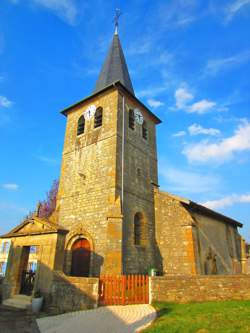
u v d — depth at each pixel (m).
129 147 16.16
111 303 9.10
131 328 6.60
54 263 10.45
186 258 13.70
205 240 15.47
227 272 16.66
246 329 5.81
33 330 7.27
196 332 5.81
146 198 15.95
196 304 8.85
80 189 15.31
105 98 17.05
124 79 19.25
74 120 18.31
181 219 14.68
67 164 16.89
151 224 15.50
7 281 11.93
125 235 13.28
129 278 9.45
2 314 9.14
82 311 8.70
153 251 14.85
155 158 18.69
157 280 9.56
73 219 14.77
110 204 13.41
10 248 12.66
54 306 9.64
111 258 11.84
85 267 13.09
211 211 16.59
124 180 14.66
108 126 15.86
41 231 11.39
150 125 19.69
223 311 7.52
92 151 15.88
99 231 13.33
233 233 20.22
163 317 7.28
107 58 21.39
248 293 9.73
